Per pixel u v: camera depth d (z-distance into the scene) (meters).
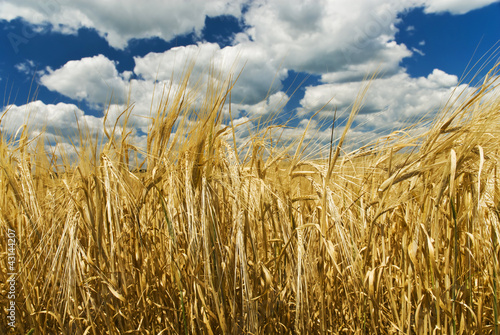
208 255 0.63
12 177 0.76
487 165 0.68
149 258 0.71
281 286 0.73
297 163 0.76
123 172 0.72
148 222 0.75
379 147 0.78
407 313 0.70
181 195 0.69
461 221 0.69
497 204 0.68
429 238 0.64
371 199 0.79
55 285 0.66
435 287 0.64
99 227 0.67
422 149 0.68
